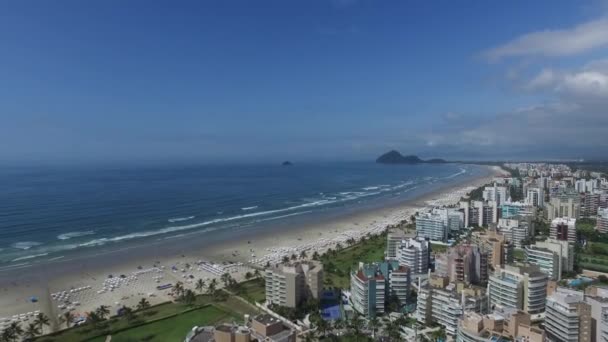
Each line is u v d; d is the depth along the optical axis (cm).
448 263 16525
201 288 15850
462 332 10444
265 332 10125
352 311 13788
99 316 12838
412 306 14200
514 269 14138
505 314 11125
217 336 9794
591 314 11025
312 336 11538
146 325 12519
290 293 13738
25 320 13238
